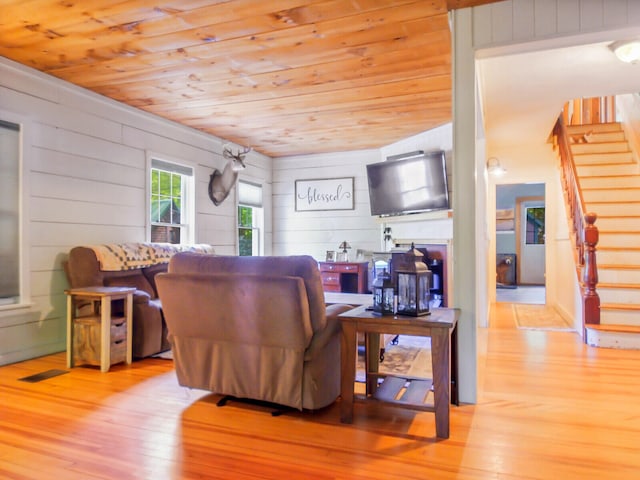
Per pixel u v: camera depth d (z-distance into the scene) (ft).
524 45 8.36
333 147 21.49
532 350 12.92
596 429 7.38
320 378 7.88
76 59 11.18
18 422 7.69
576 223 16.11
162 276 8.46
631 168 18.71
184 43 10.27
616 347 13.17
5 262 11.32
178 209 17.69
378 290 7.98
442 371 7.05
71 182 12.98
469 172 8.67
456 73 8.72
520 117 16.60
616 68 11.82
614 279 15.30
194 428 7.46
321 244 22.84
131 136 15.12
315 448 6.71
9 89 11.33
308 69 11.94
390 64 11.60
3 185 11.25
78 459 6.37
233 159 18.07
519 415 7.98
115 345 11.07
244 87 13.29
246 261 8.21
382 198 19.75
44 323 12.23
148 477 5.87
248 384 8.18
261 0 8.34
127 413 8.11
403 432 7.29
